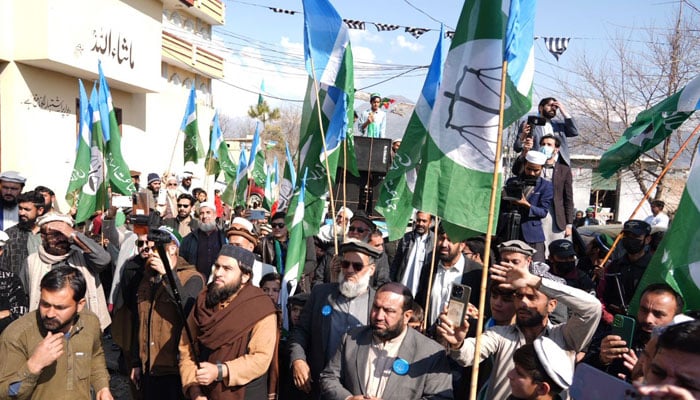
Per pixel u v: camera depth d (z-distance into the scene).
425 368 3.48
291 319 4.82
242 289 4.07
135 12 15.53
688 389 1.82
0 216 6.35
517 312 3.42
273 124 31.83
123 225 6.94
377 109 11.96
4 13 12.11
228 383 3.74
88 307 5.12
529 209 5.62
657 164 16.25
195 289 4.57
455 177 3.41
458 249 4.94
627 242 4.99
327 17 5.67
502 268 3.51
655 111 5.27
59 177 13.67
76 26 13.03
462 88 3.44
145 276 4.77
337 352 3.73
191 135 11.76
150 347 4.49
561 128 6.82
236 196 11.66
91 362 3.87
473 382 2.97
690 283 3.30
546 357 2.78
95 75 13.98
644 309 3.22
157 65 16.81
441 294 4.91
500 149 3.06
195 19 24.20
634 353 3.05
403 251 5.91
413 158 4.81
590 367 2.39
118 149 7.24
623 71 17.23
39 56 12.20
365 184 10.69
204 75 23.16
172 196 10.91
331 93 5.66
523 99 3.33
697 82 4.70
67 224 5.04
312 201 5.64
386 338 3.50
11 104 12.34
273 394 4.17
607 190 24.61
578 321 3.24
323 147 5.62
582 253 6.30
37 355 3.36
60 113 13.70
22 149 12.55
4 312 4.27
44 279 3.54
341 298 4.22
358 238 5.68
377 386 3.47
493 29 3.37
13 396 3.32
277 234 6.81
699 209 3.32
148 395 4.55
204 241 7.19
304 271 6.45
